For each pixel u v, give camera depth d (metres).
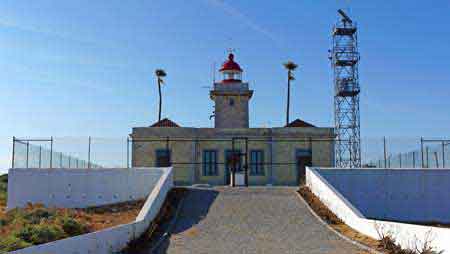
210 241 20.25
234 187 32.59
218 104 46.78
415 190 30.66
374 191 30.45
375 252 17.94
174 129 41.44
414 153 35.69
